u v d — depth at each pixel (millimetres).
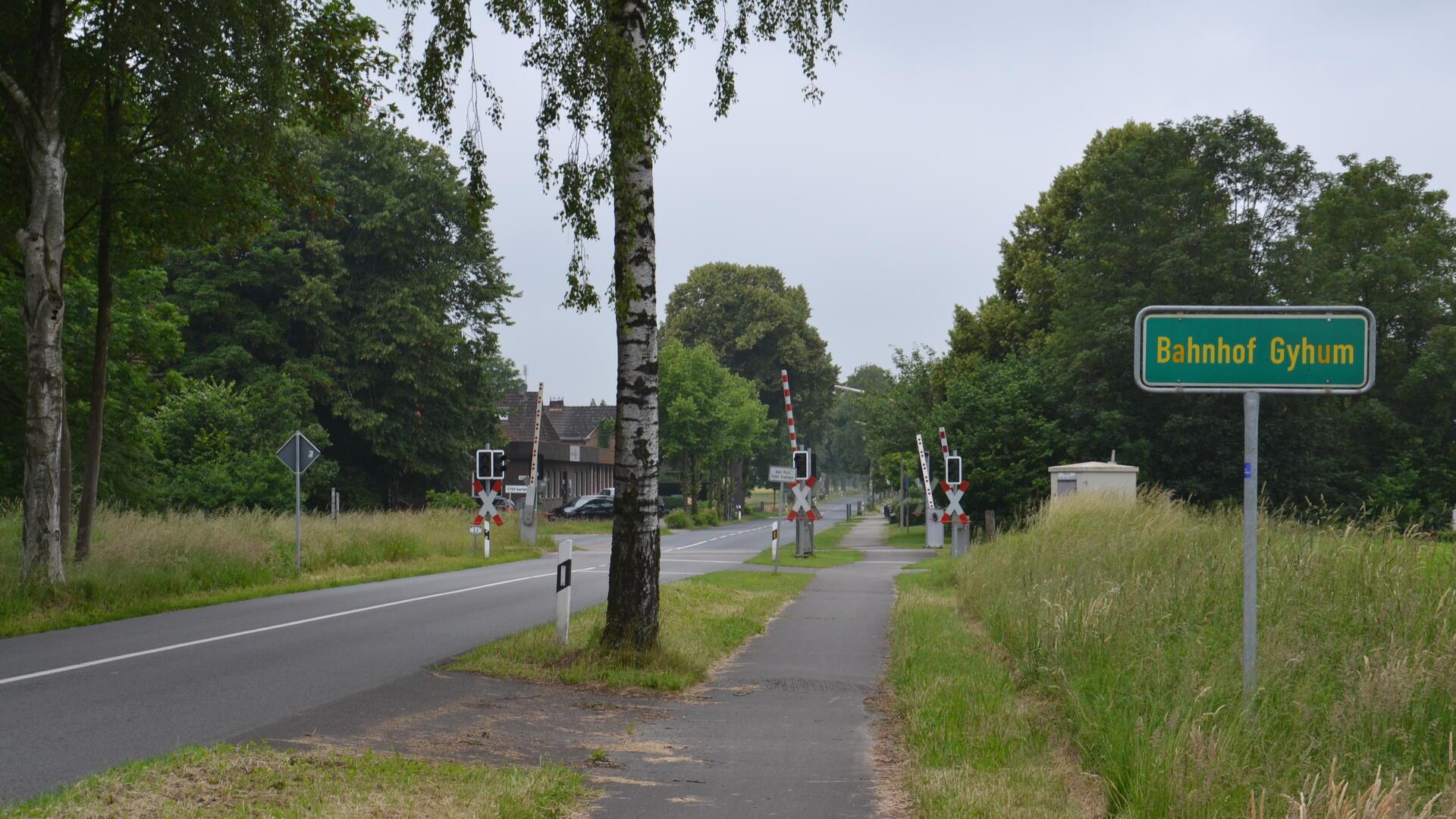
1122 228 43469
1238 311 7398
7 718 8633
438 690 10125
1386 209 51156
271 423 44812
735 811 6609
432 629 14664
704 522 73562
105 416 33125
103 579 17859
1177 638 9609
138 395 34844
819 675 11922
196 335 48156
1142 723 6855
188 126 18234
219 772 6535
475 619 15984
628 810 6578
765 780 7375
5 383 29625
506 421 85625
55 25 17234
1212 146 42719
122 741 7797
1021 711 8992
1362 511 11883
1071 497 20719
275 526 26891
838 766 7793
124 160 18797
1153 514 17547
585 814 6473
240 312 47812
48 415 17047
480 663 11438
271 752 7203
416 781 6656
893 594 21781
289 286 48656
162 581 19188
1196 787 5848
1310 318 7336
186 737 7930
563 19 11398
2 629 14391
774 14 12375
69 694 9742
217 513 28469
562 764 7645
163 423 41125
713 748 8328
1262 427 41688
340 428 51844
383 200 49656
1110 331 41531
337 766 6922
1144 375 7465
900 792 7078
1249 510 7422
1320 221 51219
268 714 8867
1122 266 43188
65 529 18891
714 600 18438
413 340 48656
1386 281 48406
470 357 52344
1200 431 41406
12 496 29859
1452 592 8992
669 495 86625
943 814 6234
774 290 94688
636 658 11633
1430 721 6840
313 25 19422
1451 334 46750
